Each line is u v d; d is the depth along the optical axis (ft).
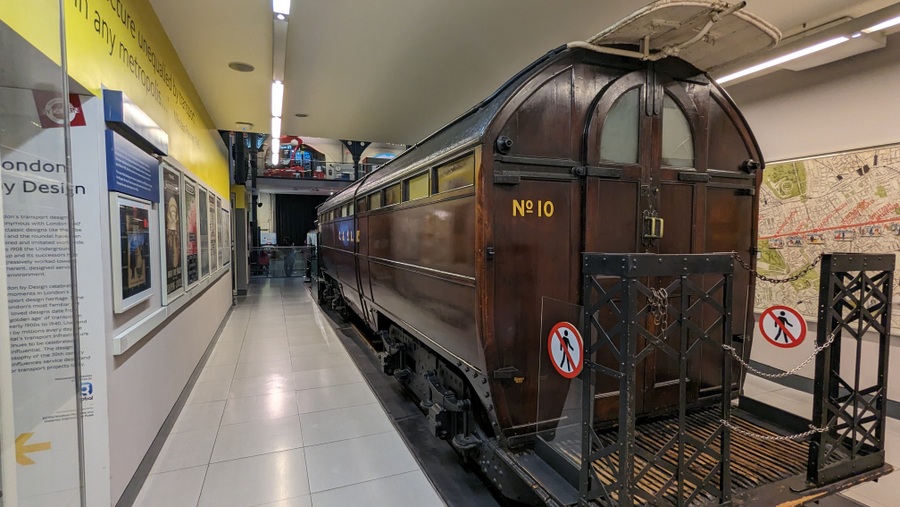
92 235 6.82
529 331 6.93
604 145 7.29
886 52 11.29
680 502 5.52
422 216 9.28
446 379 9.35
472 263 6.85
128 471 7.95
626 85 7.36
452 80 15.98
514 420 7.01
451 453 9.70
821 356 6.27
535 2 10.62
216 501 7.97
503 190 6.63
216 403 12.62
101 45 7.23
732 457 7.00
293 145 57.36
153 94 10.39
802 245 13.56
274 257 52.60
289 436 10.55
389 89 16.94
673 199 7.84
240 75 14.98
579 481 5.88
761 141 14.75
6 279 4.83
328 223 25.34
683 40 6.95
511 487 6.94
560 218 7.04
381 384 14.26
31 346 5.25
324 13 11.10
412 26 11.87
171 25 11.29
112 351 7.20
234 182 36.01
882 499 7.98
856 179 12.05
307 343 19.57
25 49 5.02
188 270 12.69
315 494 8.19
